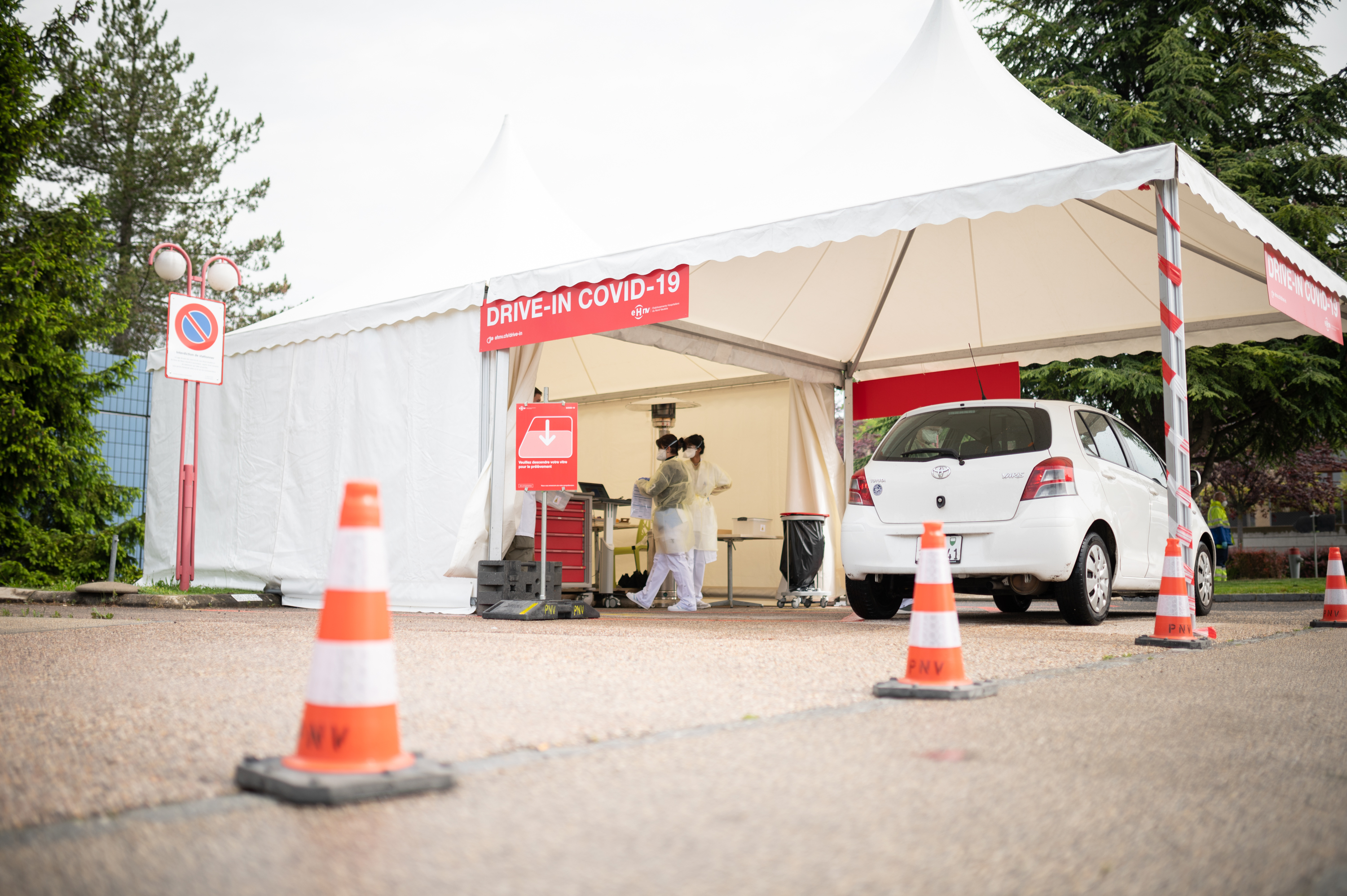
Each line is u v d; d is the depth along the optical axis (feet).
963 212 21.61
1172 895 5.40
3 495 49.32
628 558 48.88
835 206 23.65
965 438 23.77
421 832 6.32
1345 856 6.12
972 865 5.81
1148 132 57.47
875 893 5.34
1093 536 22.91
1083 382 55.42
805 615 31.07
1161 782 7.84
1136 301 34.60
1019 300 35.78
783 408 44.60
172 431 38.45
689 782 7.63
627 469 48.70
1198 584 27.96
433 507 29.48
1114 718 10.58
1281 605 39.68
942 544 12.39
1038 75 63.77
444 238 33.71
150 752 8.54
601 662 14.97
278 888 5.32
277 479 33.73
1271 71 61.77
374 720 7.45
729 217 25.72
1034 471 22.38
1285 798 7.46
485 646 17.33
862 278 34.63
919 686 11.75
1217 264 30.30
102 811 6.75
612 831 6.37
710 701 11.33
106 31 99.45
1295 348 55.26
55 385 50.70
